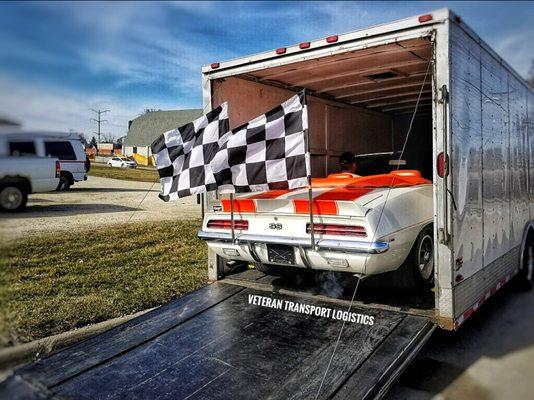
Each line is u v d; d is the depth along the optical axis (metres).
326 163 5.91
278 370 2.90
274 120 3.43
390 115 7.46
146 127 58.34
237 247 4.02
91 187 19.09
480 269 3.87
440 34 3.15
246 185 3.50
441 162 3.19
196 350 3.20
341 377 2.75
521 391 3.22
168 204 13.95
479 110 3.75
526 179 5.34
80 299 4.94
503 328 4.40
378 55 3.98
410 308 3.65
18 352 2.46
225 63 4.32
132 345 3.28
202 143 3.80
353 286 4.21
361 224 3.40
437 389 3.26
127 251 7.30
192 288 5.42
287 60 3.99
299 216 3.68
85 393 2.69
